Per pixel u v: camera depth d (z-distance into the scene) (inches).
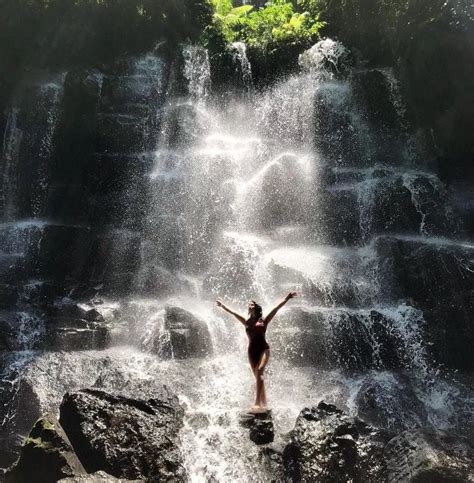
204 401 343.9
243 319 335.3
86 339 410.3
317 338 407.2
